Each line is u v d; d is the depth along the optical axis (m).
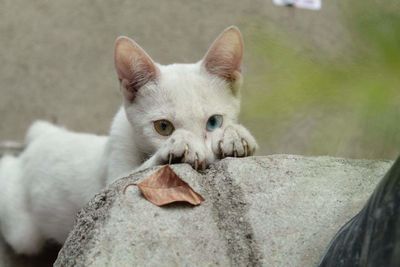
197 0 1.19
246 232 0.50
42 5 1.18
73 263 0.48
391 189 0.41
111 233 0.49
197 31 1.14
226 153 0.59
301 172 0.53
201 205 0.51
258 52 0.30
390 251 0.41
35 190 0.79
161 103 0.67
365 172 0.53
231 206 0.51
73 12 1.17
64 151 0.78
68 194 0.76
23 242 0.82
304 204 0.51
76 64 1.09
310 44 0.34
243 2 1.18
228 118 0.68
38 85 1.05
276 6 1.13
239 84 0.69
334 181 0.52
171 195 0.51
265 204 0.51
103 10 1.18
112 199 0.51
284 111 0.32
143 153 0.69
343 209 0.51
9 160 0.87
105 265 0.47
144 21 1.16
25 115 1.02
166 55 1.09
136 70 0.68
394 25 0.27
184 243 0.49
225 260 0.49
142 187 0.51
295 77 0.29
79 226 0.51
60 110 1.02
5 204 0.83
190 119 0.66
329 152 0.39
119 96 1.04
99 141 0.78
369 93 0.28
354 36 0.29
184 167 0.54
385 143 0.32
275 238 0.49
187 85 0.67
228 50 0.68
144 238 0.49
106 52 1.11
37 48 1.10
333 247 0.46
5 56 1.09
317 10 1.10
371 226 0.42
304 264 0.48
